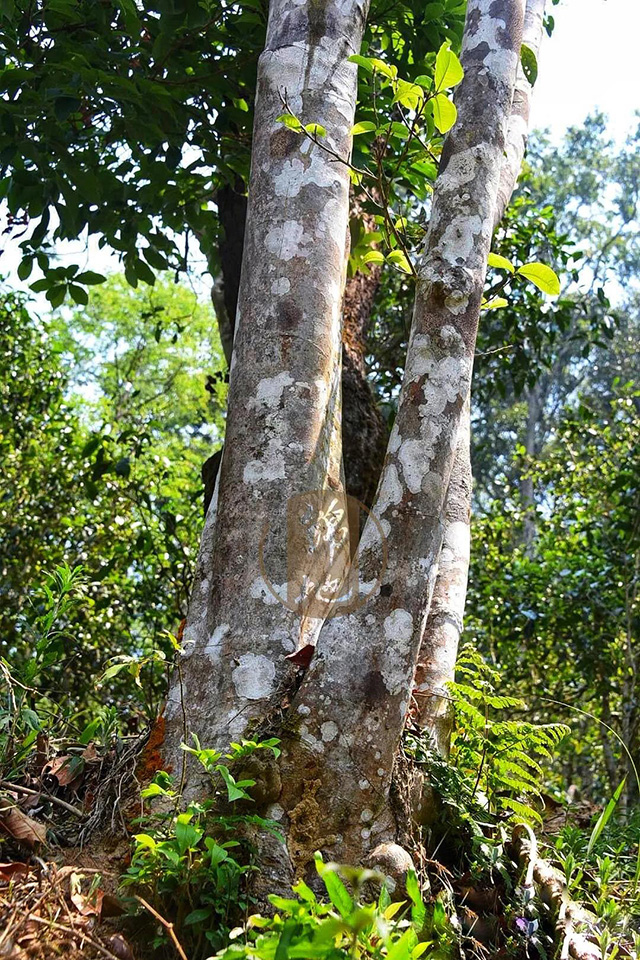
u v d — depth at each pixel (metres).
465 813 3.01
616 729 8.40
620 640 8.12
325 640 2.87
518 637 8.62
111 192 5.53
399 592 2.88
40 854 2.81
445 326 3.11
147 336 19.45
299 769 2.74
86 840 2.91
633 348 20.33
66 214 5.13
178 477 8.86
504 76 3.45
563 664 8.86
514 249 8.16
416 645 2.88
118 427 9.80
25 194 5.07
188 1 4.73
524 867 2.90
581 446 10.88
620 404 9.27
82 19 4.99
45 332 8.73
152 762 2.98
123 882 2.51
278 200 3.44
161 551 7.62
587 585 8.05
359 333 5.44
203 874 2.45
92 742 3.39
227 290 5.95
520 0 3.60
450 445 3.04
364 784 2.76
